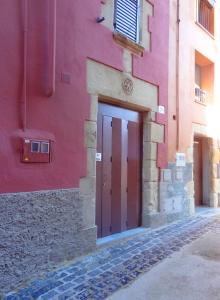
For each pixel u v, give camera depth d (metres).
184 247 4.95
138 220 6.07
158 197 6.37
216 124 9.44
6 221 3.41
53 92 3.90
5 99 3.46
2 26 3.44
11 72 3.53
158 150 6.36
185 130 7.56
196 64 9.28
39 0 3.83
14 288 3.44
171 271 3.95
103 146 5.23
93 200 4.66
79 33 4.47
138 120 6.11
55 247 4.01
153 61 6.21
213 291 3.40
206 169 9.47
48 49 3.86
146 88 6.02
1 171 3.38
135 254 4.59
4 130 3.44
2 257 3.35
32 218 3.70
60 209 4.09
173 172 6.93
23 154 3.59
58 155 4.09
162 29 6.57
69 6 4.31
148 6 6.13
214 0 9.32
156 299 3.22
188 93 7.79
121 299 3.22
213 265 4.17
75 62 4.39
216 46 9.45
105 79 4.96
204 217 7.52
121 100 5.31
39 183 3.81
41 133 3.86
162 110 6.49
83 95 4.52
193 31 8.12
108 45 5.01
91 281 3.63
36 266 3.74
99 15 4.83
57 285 3.52
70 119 4.29
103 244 4.86
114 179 5.46
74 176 4.33
